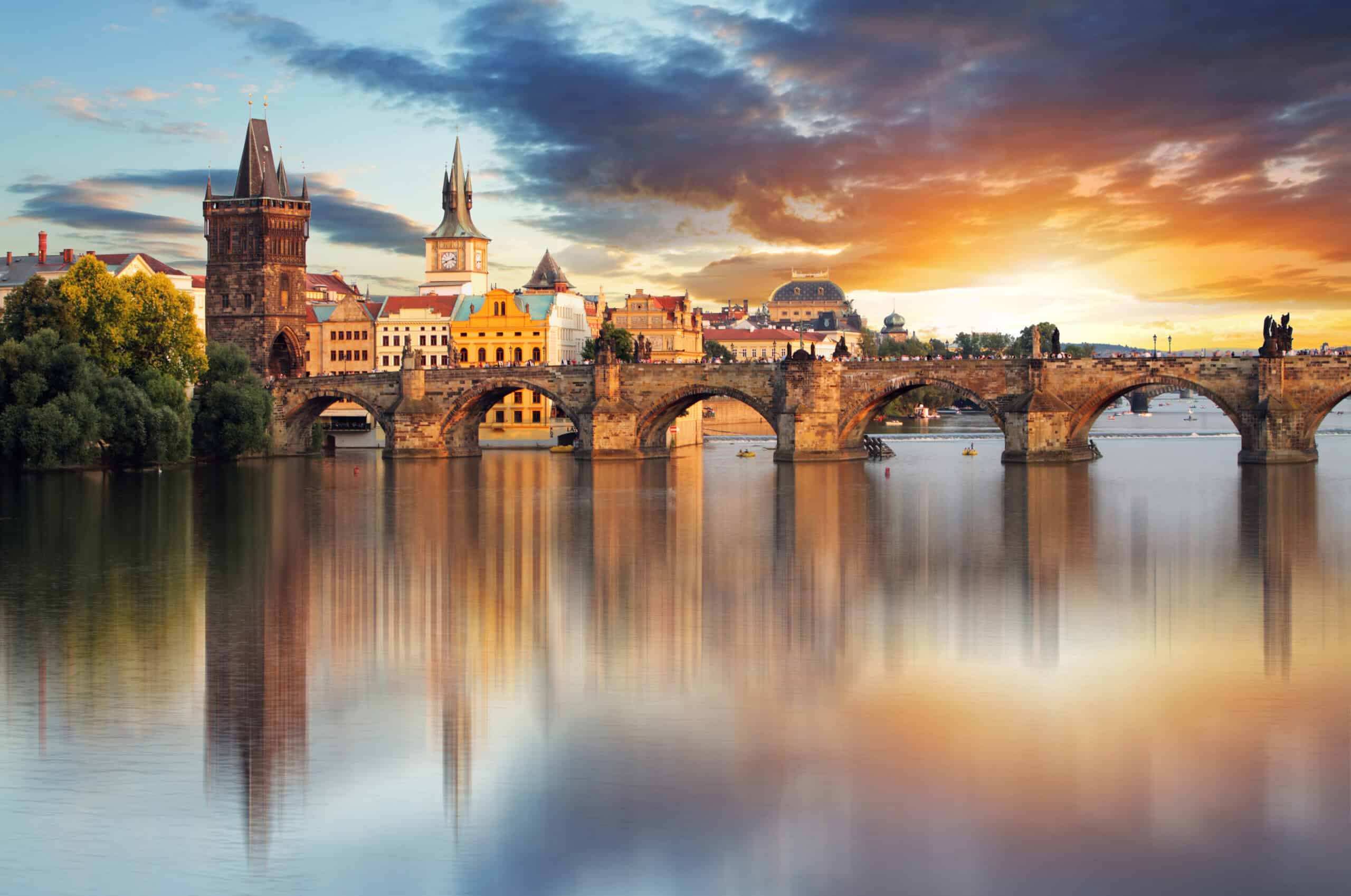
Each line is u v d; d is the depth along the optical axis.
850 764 65.88
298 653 87.62
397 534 145.62
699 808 61.09
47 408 195.25
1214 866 55.31
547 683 80.19
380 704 76.12
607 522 156.88
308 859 56.53
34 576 116.38
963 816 60.19
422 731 71.31
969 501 178.12
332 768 65.88
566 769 65.44
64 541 137.25
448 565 124.12
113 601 105.25
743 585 113.00
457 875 55.25
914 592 109.31
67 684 79.94
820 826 58.81
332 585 113.06
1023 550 131.88
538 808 60.84
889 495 186.50
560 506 174.25
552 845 57.50
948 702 76.00
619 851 57.47
